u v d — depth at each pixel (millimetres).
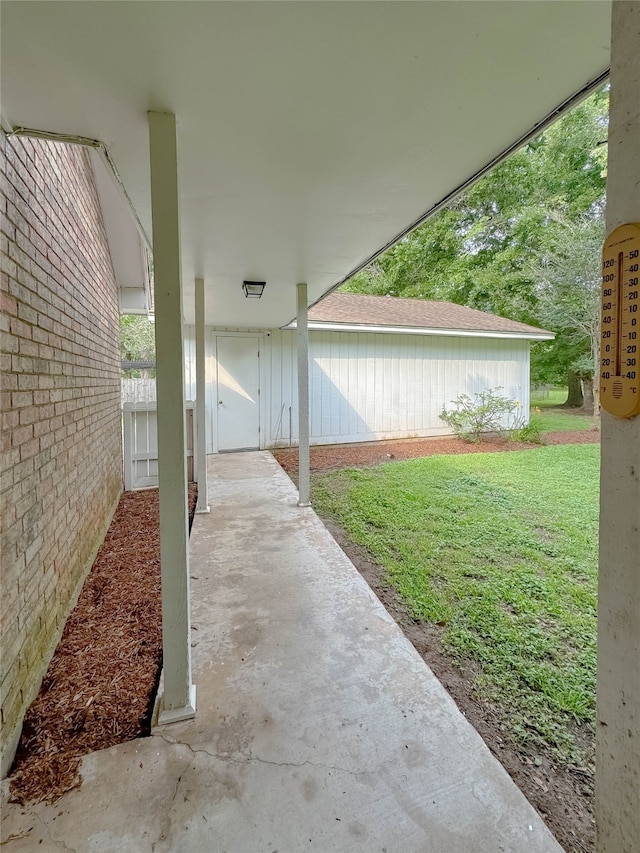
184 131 1719
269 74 1386
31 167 1987
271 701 1808
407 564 3230
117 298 5375
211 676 1961
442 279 16953
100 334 3984
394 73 1396
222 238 3014
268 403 8391
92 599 2682
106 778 1444
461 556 3377
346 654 2131
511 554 3418
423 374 9758
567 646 2248
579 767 1543
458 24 1202
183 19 1158
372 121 1669
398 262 17828
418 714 1740
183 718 1694
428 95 1518
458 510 4543
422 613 2555
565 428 11109
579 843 1271
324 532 3887
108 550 3488
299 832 1276
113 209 4191
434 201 2424
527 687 1952
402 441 9461
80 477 2895
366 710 1759
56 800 1366
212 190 2271
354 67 1365
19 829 1273
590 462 7043
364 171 2074
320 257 3471
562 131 13461
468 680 1996
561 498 4969
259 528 3988
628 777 896
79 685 1896
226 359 7984
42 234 2146
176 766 1494
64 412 2506
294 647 2188
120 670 2002
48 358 2197
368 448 8609
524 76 1430
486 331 9641
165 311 1651
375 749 1567
